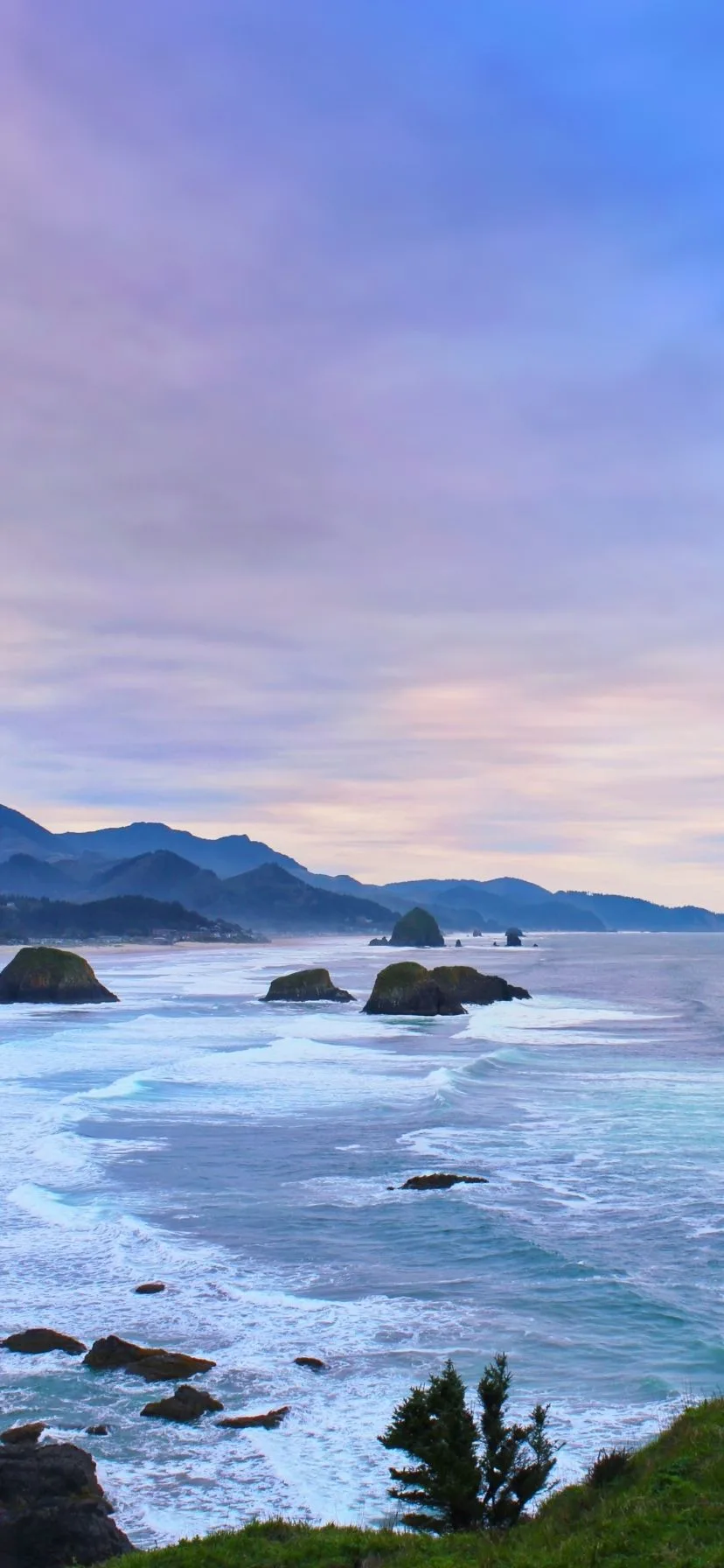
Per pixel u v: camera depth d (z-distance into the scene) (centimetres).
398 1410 1530
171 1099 5022
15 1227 2967
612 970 18388
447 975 11050
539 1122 4431
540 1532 1262
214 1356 2188
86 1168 3631
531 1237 2877
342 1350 2206
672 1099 4984
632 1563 1112
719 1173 3525
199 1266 2677
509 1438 1596
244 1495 1683
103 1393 2039
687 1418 1529
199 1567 1276
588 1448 1769
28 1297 2494
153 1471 1762
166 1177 3525
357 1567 1241
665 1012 9981
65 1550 1445
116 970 18638
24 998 10988
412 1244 2838
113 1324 2350
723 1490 1254
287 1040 7300
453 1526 1446
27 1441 1831
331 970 18338
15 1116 4544
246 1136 4175
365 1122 4453
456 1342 2231
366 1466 1759
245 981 15162
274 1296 2489
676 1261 2691
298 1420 1922
